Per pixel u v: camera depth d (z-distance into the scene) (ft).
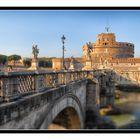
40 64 87.15
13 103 23.22
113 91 132.87
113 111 90.43
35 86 31.86
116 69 233.14
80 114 70.03
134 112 88.69
